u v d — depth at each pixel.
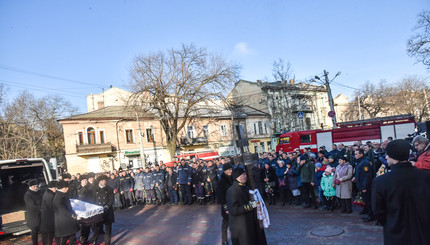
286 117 43.50
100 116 35.59
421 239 3.08
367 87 54.84
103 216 7.85
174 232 9.63
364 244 6.46
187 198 15.24
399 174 3.27
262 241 5.10
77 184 14.74
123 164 34.75
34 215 8.37
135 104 29.88
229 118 43.97
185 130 40.19
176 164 17.62
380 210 3.36
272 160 12.74
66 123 34.06
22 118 39.97
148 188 16.73
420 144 6.65
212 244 7.86
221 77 29.55
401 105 52.47
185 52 29.78
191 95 29.86
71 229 7.38
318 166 10.24
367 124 23.44
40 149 44.75
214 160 16.55
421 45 25.56
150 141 38.25
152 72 29.31
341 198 9.27
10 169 11.64
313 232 7.76
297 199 11.52
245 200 5.02
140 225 11.42
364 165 8.33
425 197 3.14
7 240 11.00
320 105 57.53
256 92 51.06
